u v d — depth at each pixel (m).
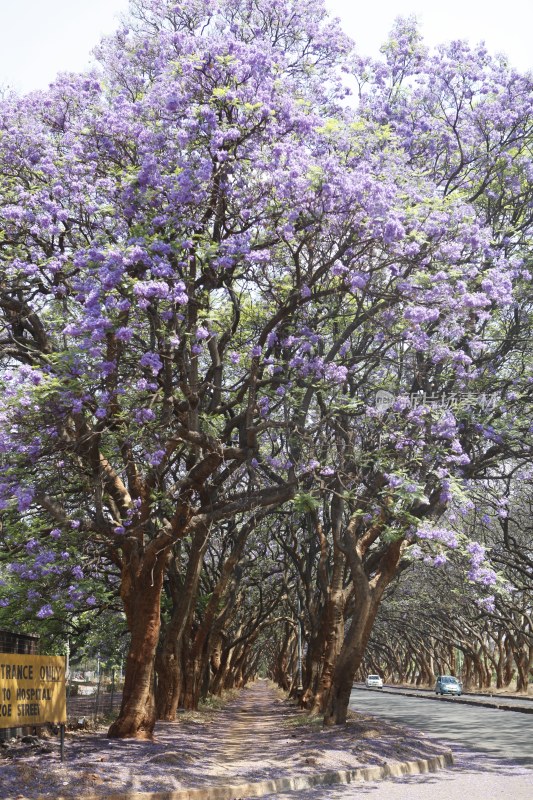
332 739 18.09
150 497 15.98
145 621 17.12
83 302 14.05
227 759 15.75
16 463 14.44
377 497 18.95
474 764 16.88
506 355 22.03
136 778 12.45
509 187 21.39
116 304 13.27
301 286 15.05
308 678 33.16
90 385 13.77
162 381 15.05
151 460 14.96
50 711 13.75
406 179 15.94
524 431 20.59
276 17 17.88
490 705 42.12
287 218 14.76
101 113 16.16
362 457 19.75
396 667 93.44
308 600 31.53
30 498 14.21
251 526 27.48
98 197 15.41
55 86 16.41
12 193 15.30
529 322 21.47
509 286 15.97
